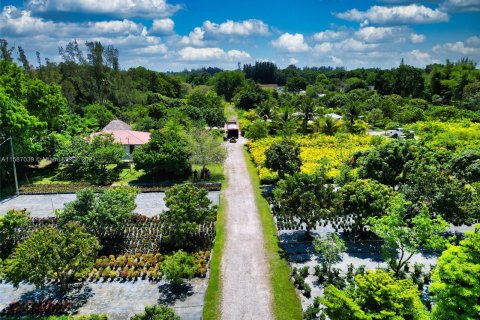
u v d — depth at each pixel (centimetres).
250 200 4850
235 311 2784
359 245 3656
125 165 6419
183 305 2859
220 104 12394
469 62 16188
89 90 11412
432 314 2039
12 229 3619
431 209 3603
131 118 9950
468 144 6266
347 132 8288
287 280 3134
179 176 5794
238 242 3756
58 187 5428
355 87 17362
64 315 2653
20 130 5344
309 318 2638
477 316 1905
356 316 1867
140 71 16125
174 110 9944
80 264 2919
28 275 2738
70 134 6906
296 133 8306
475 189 3847
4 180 5578
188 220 3441
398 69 14575
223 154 5706
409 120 9844
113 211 3466
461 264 1956
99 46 11219
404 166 4106
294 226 4038
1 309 2833
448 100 13488
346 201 3612
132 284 3150
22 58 10650
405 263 3117
